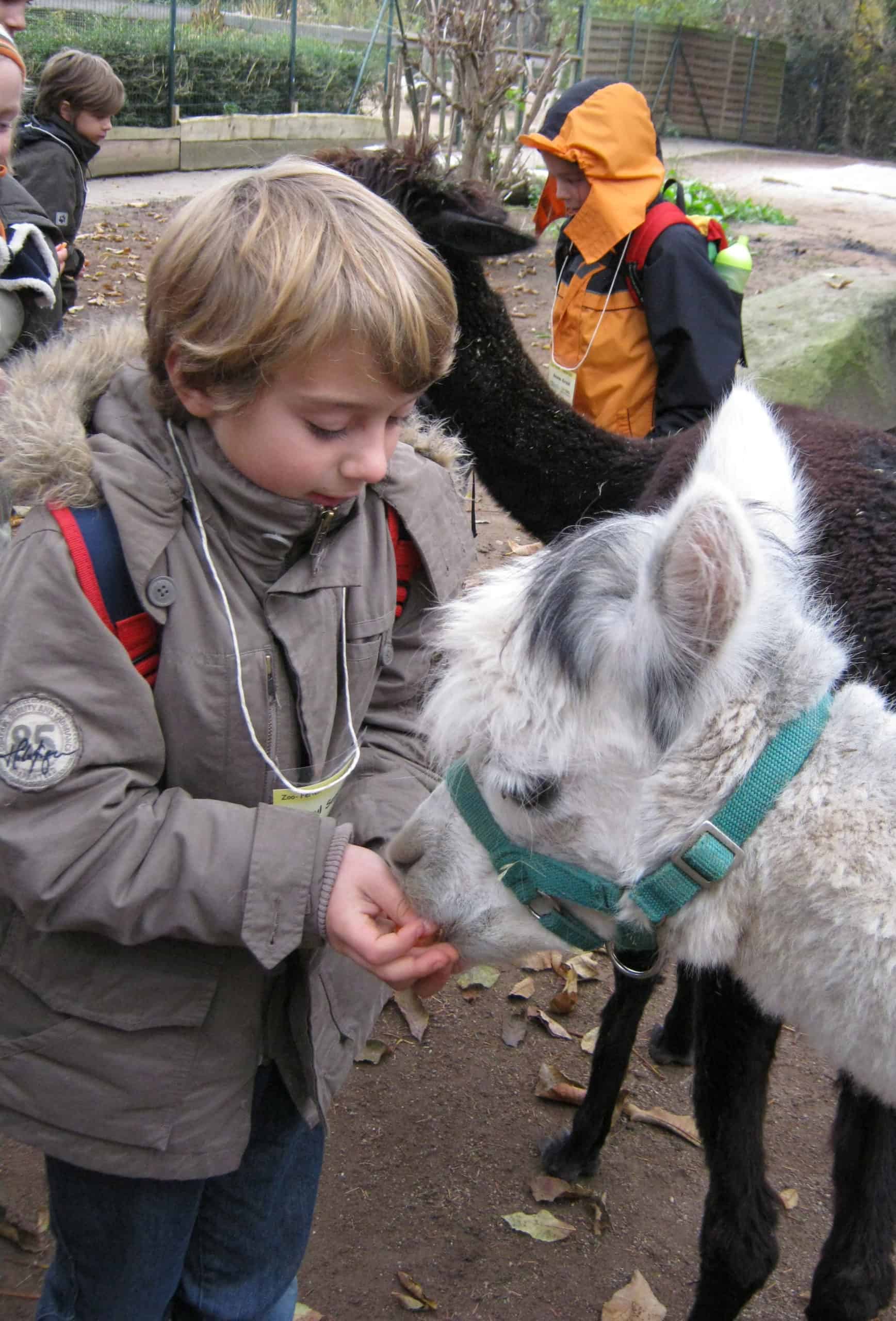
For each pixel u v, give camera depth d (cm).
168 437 157
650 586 154
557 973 358
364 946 156
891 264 1235
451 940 183
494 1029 336
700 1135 231
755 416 205
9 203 363
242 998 169
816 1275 219
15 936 165
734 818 162
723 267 391
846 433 259
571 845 171
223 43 1537
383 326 143
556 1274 261
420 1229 270
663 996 355
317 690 166
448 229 341
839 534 223
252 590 161
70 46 1374
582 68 1664
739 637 156
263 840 154
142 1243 176
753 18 2925
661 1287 259
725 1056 221
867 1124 210
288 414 148
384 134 1650
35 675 148
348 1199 277
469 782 176
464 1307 251
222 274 141
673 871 164
